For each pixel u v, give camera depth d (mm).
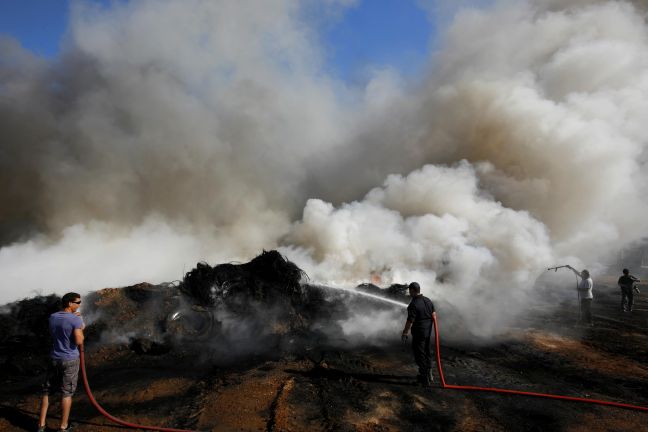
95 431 4828
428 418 5266
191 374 6719
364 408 5508
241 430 4902
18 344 7461
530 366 7203
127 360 7395
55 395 5855
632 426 5082
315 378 6531
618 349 8195
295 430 4898
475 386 6289
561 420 5230
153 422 5078
